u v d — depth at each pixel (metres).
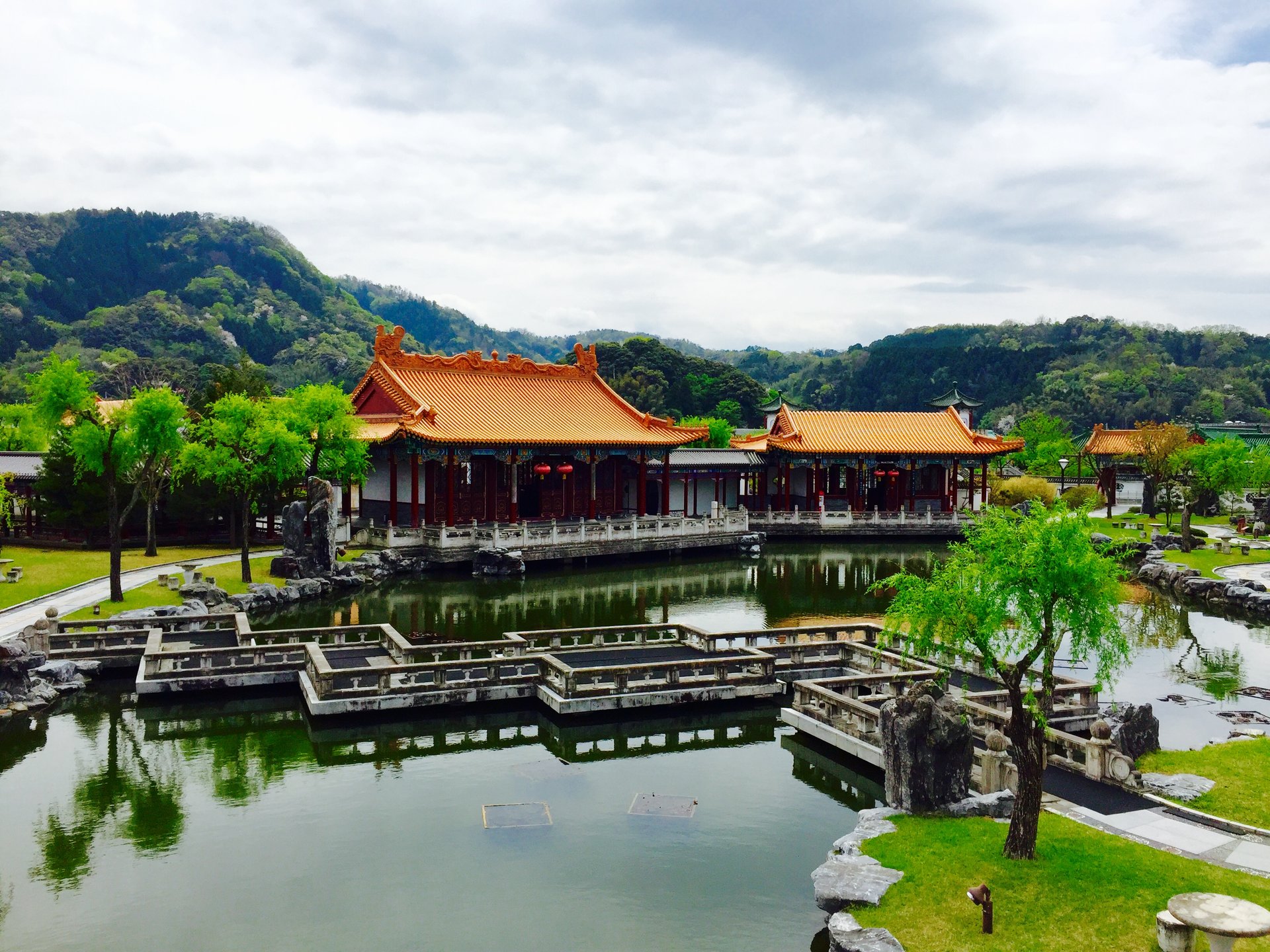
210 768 26.27
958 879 17.05
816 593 54.31
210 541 63.53
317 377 193.12
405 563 57.56
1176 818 20.11
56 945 17.08
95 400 44.03
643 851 20.89
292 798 24.05
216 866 20.19
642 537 66.69
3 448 84.69
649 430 74.62
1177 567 58.56
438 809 23.30
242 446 49.62
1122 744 24.69
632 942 17.16
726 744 28.81
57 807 23.50
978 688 31.17
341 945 17.06
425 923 17.80
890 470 86.38
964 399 93.06
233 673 32.31
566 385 77.31
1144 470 88.44
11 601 41.78
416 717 30.41
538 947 16.97
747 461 85.62
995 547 18.41
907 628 34.00
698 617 46.69
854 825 22.42
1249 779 23.08
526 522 65.12
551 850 21.00
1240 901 13.76
